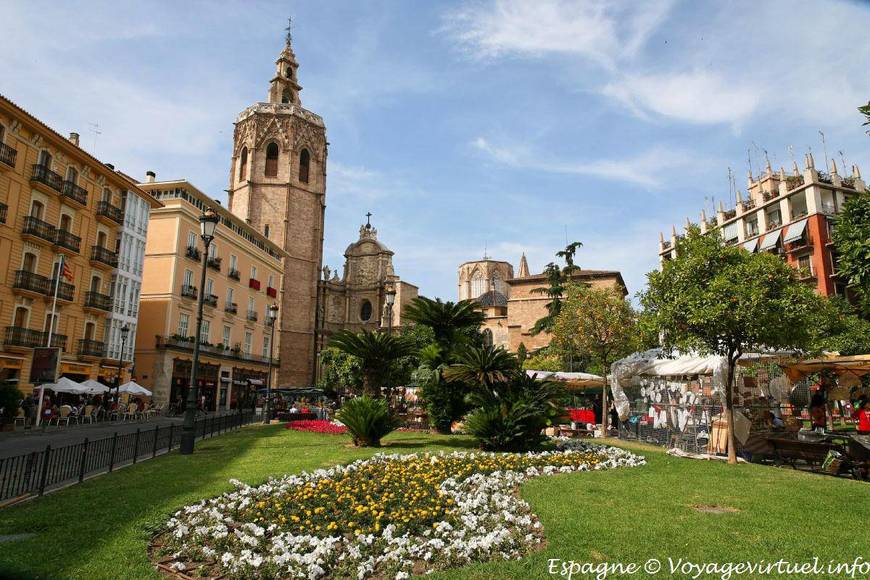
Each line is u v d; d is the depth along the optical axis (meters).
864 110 10.66
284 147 77.75
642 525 7.37
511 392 16.08
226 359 53.59
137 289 42.53
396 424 17.61
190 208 48.72
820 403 18.78
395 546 6.69
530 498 9.14
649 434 21.28
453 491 9.63
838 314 30.70
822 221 50.91
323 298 82.31
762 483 10.75
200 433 21.70
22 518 7.85
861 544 6.55
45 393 31.94
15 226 31.55
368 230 87.75
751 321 13.70
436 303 20.86
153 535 7.19
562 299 50.72
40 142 33.16
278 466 12.80
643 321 16.58
